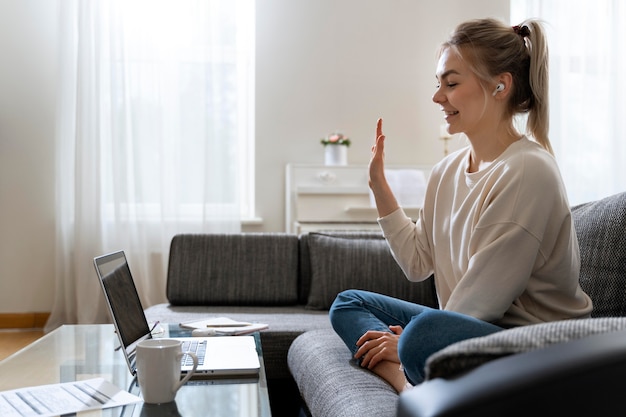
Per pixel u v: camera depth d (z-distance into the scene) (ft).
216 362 4.64
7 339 13.61
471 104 5.22
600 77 15.43
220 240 9.78
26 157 14.76
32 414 3.54
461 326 3.71
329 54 15.52
